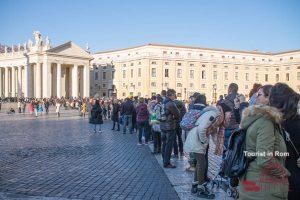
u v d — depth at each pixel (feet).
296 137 12.31
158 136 43.78
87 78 289.33
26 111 184.14
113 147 50.21
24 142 54.49
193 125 24.45
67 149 47.39
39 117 131.54
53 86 287.07
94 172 32.27
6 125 89.71
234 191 22.76
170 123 33.60
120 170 33.35
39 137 62.03
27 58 283.59
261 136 11.73
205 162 24.95
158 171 32.91
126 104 71.36
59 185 27.14
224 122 25.71
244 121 12.51
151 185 27.40
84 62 288.10
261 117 12.07
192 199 23.48
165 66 294.87
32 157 40.27
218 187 25.90
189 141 24.41
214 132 25.22
